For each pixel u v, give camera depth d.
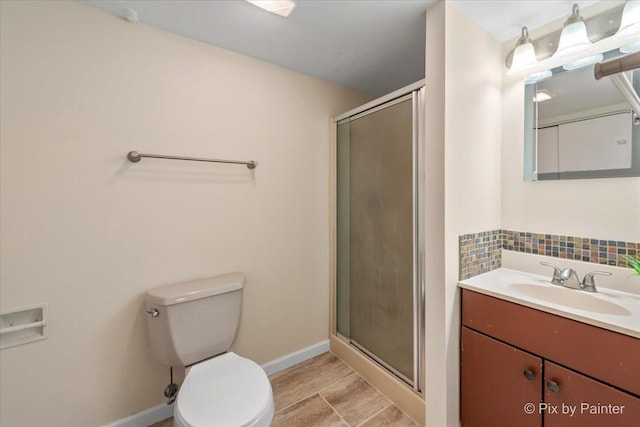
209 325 1.44
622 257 1.23
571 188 1.38
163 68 1.48
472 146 1.43
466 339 1.35
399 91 1.59
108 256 1.35
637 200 1.20
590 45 1.24
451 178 1.33
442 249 1.32
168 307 1.32
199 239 1.61
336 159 2.16
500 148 1.62
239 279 1.60
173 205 1.52
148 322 1.40
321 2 1.27
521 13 1.37
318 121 2.09
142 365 1.44
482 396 1.29
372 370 1.78
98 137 1.32
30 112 1.17
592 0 1.27
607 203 1.27
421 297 1.50
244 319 1.79
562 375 1.03
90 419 1.32
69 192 1.26
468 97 1.40
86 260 1.30
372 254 1.85
